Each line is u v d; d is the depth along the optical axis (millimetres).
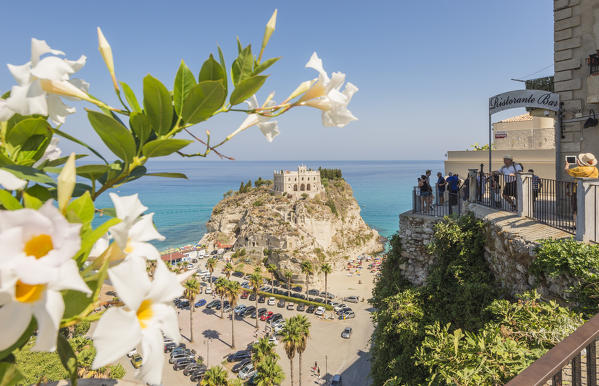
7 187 1131
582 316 6824
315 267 107250
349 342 68250
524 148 25578
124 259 1155
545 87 16219
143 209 1266
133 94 1462
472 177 14852
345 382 54625
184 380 52781
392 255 17797
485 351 6223
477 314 10367
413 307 12422
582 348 2477
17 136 1356
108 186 1487
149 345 1019
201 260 125000
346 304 89812
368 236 150000
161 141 1319
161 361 1035
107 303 1117
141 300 1009
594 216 7703
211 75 1468
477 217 12734
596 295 6586
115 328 928
